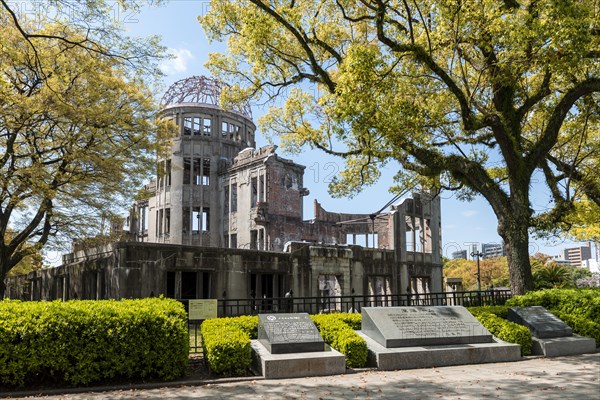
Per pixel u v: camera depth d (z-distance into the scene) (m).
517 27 13.31
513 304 14.69
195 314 12.10
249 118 46.41
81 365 8.70
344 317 12.55
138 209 46.44
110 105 23.00
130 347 9.09
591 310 13.77
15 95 20.03
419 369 10.39
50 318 8.71
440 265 39.34
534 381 8.95
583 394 7.86
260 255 25.66
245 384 9.01
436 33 15.21
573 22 12.57
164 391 8.51
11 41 19.83
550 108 17.56
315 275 28.05
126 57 15.10
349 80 14.21
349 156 20.00
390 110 15.01
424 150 16.28
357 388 8.54
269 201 36.72
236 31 17.97
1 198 22.31
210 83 44.59
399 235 35.50
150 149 25.39
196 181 43.22
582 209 19.47
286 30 17.97
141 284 21.44
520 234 15.59
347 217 43.59
